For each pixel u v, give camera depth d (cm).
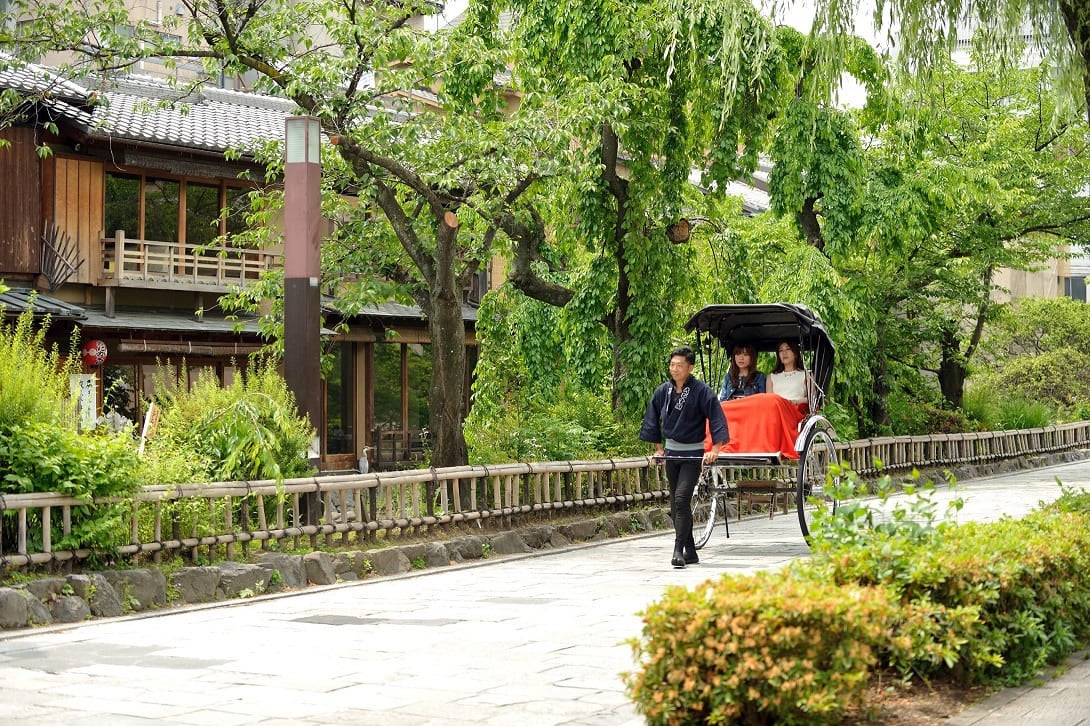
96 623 752
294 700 517
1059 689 504
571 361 1727
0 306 945
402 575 1015
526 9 1633
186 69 2967
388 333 1845
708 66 1572
